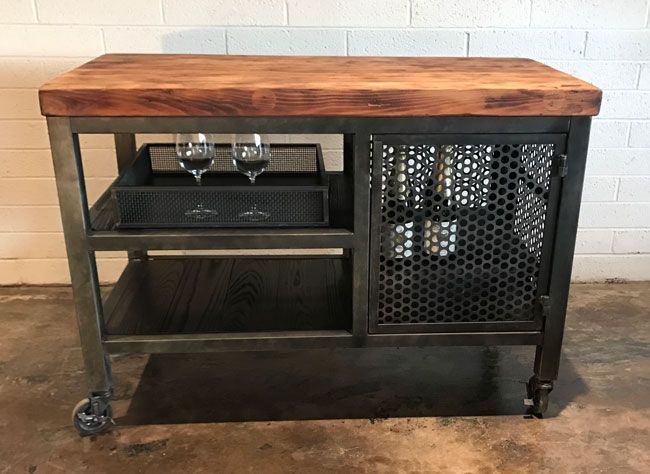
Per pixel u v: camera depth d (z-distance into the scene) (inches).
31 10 78.2
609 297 88.7
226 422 63.7
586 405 66.5
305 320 63.1
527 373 72.1
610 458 59.0
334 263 76.2
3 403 66.1
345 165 70.4
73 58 80.5
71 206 54.7
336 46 81.1
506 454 59.5
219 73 60.0
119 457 59.0
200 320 63.1
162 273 73.5
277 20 79.8
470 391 68.7
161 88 52.0
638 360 74.4
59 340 77.4
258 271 74.2
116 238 55.9
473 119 54.3
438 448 60.3
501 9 80.3
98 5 78.5
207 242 56.7
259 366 73.1
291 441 61.2
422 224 58.5
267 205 57.5
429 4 79.8
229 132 53.9
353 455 59.4
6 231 87.4
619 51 82.4
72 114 52.1
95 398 60.7
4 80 80.7
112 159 84.7
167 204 56.9
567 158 55.7
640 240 90.7
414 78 58.1
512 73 61.4
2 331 79.2
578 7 80.4
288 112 53.2
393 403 66.7
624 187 88.2
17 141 83.4
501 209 60.4
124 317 63.7
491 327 61.4
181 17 79.4
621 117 85.1
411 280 60.1
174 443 60.8
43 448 60.1
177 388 69.0
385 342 61.3
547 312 60.6
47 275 90.1
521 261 60.0
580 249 91.3
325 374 71.7
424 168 56.6
